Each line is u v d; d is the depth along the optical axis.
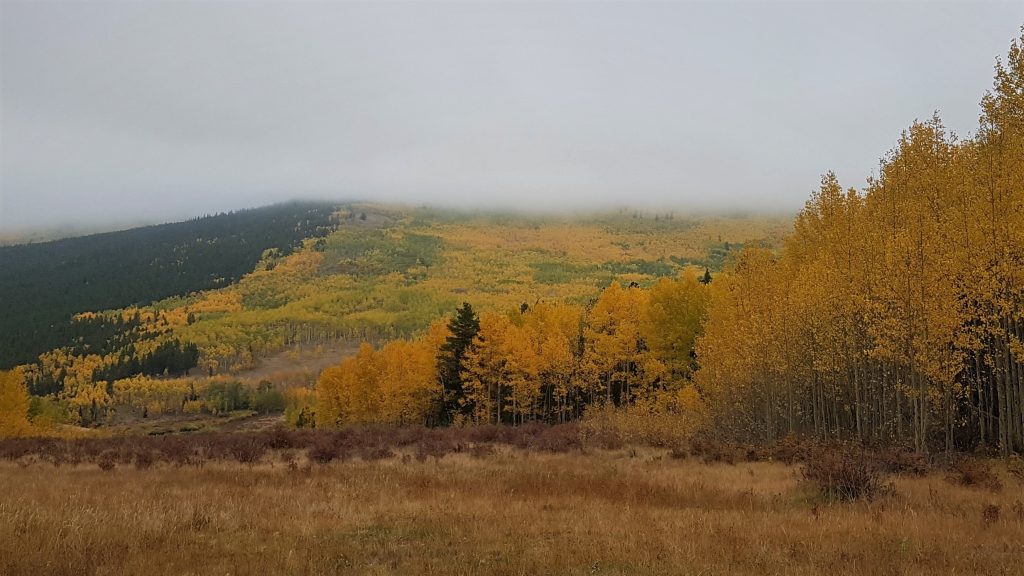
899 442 23.12
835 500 14.05
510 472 19.86
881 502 13.38
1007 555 8.86
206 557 8.81
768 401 31.42
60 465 23.48
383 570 8.28
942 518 11.56
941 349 21.08
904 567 8.15
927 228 21.12
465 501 14.03
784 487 16.09
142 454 24.64
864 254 24.09
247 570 8.08
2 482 17.62
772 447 25.11
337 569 8.38
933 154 24.08
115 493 15.05
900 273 21.31
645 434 32.16
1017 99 19.75
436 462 23.19
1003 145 20.36
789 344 27.92
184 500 13.65
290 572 8.12
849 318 24.55
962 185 21.73
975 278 19.80
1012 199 19.17
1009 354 21.41
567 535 10.50
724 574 7.93
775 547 9.46
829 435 29.12
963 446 24.88
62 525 9.97
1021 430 20.69
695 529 10.70
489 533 10.59
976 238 20.06
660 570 8.23
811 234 32.69
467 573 8.10
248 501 13.68
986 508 11.76
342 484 16.81
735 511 13.10
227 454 26.22
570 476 18.83
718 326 36.09
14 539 8.72
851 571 7.98
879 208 24.84
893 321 21.19
